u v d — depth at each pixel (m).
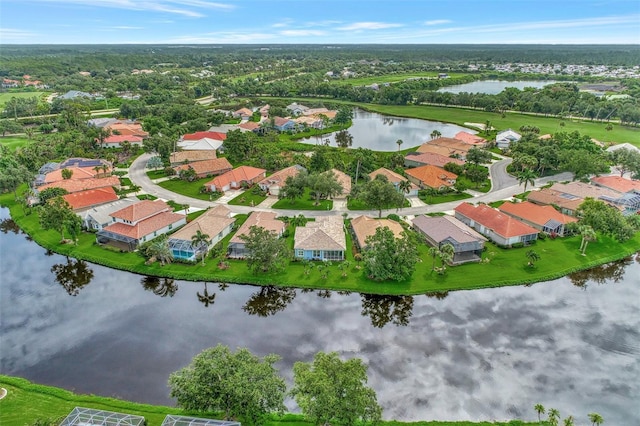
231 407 44.22
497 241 93.81
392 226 93.94
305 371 44.88
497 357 60.50
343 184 124.31
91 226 100.56
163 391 54.25
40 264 87.56
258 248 78.12
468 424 49.09
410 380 56.19
